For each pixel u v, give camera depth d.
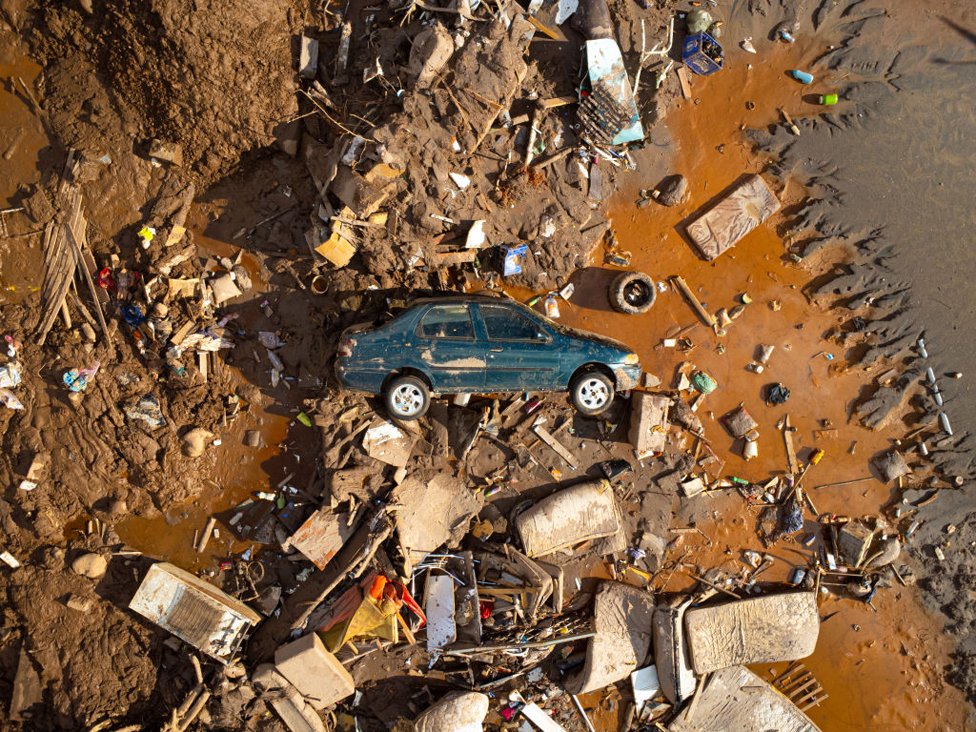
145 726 8.40
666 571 9.32
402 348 7.88
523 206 8.80
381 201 8.04
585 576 9.23
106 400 8.45
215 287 8.58
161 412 8.57
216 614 8.12
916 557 9.51
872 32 9.38
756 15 9.38
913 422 9.59
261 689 8.32
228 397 8.70
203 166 8.53
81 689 8.34
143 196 8.53
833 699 9.50
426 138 8.05
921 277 9.40
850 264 9.46
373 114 8.15
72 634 8.41
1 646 8.41
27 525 8.43
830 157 9.40
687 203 9.41
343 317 8.71
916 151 9.41
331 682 8.34
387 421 8.57
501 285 9.16
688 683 8.98
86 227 8.49
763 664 9.54
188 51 7.83
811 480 9.52
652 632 9.10
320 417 8.52
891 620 9.55
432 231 8.33
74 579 8.45
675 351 9.43
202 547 8.70
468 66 8.01
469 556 8.73
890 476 9.46
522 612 8.78
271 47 8.11
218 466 8.77
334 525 8.46
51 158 8.49
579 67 8.81
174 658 8.48
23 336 8.42
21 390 8.41
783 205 9.47
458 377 8.08
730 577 9.40
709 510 9.43
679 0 9.21
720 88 9.39
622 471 9.10
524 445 9.05
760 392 9.52
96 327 8.48
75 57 8.32
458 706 8.51
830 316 9.54
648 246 9.38
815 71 9.42
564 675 9.08
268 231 8.69
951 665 9.50
